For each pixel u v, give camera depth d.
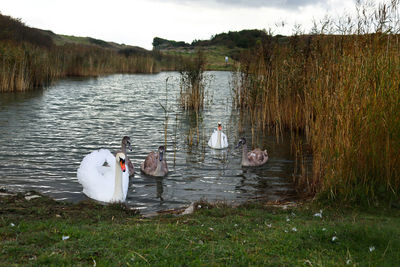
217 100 30.19
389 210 7.84
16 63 31.14
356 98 8.45
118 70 64.38
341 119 8.45
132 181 11.23
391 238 5.86
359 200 8.24
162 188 10.58
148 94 34.03
